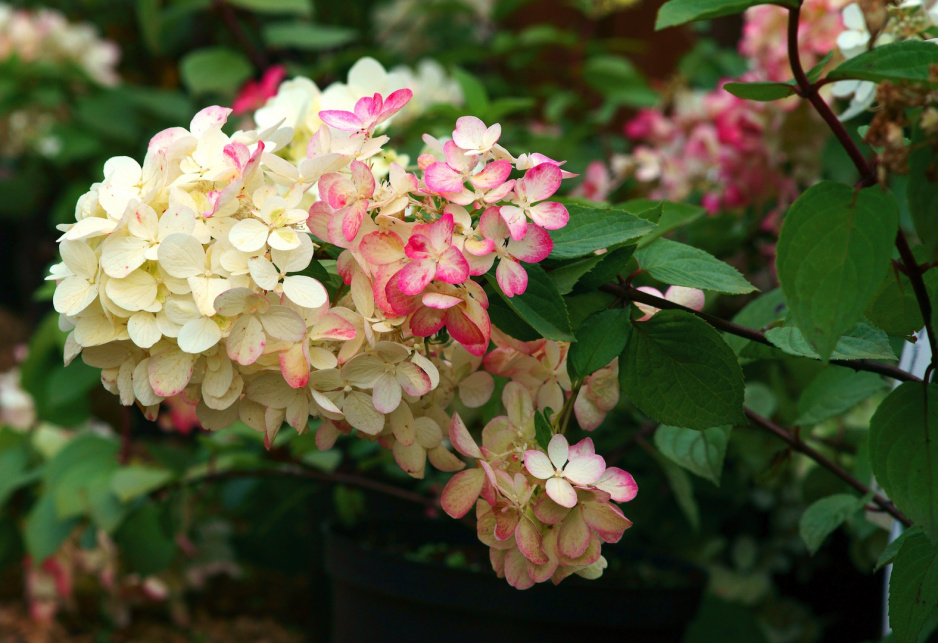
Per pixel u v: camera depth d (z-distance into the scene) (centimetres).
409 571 102
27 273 316
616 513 76
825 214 72
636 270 85
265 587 192
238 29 187
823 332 72
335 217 75
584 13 230
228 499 159
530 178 76
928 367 77
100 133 239
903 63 72
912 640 82
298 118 91
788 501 153
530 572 78
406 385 77
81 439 149
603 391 84
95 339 76
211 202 76
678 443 102
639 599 100
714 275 81
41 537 141
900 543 86
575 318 82
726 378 80
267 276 75
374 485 119
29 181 282
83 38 263
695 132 154
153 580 170
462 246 75
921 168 71
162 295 75
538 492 78
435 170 76
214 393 76
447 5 243
